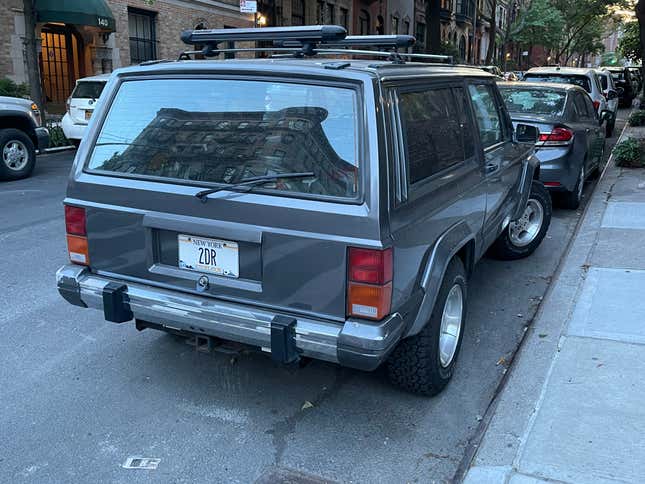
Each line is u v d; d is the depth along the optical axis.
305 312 3.09
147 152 3.43
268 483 3.05
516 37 34.06
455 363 3.99
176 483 3.06
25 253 6.49
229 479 3.09
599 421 3.32
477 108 4.62
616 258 5.86
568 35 52.78
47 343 4.50
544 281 5.88
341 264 2.94
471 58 46.94
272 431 3.48
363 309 2.94
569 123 7.99
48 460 3.21
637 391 3.59
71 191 3.61
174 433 3.46
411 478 3.10
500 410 3.50
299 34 3.50
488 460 3.08
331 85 3.06
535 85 8.60
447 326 3.90
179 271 3.37
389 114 3.05
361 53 3.71
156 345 4.51
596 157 9.58
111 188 3.45
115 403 3.74
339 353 2.97
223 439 3.41
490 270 6.18
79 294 3.60
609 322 4.51
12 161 10.53
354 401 3.79
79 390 3.88
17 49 16.06
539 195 6.33
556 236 7.34
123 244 3.49
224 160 3.23
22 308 5.09
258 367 4.20
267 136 3.15
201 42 3.89
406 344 3.57
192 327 3.35
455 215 3.82
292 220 3.01
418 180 3.33
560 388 3.66
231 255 3.21
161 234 3.40
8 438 3.39
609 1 37.16
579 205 8.77
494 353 4.43
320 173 2.99
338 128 2.99
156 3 19.58
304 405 3.74
